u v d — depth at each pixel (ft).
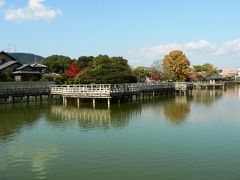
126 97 183.62
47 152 73.36
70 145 79.15
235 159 66.95
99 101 175.63
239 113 133.08
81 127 101.76
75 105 158.92
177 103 174.19
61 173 60.03
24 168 62.90
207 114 130.11
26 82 203.00
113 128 99.81
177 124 106.52
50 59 377.91
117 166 63.21
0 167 63.57
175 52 329.11
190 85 258.57
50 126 103.81
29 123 109.40
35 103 167.12
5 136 89.97
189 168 61.82
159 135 89.40
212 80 383.45
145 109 145.28
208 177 57.26
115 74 205.16
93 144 79.82
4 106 154.61
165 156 69.31
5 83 190.90
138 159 67.36
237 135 89.10
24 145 79.71
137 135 89.56
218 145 78.13
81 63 270.26
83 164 64.69
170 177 57.47
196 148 75.46
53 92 173.37
